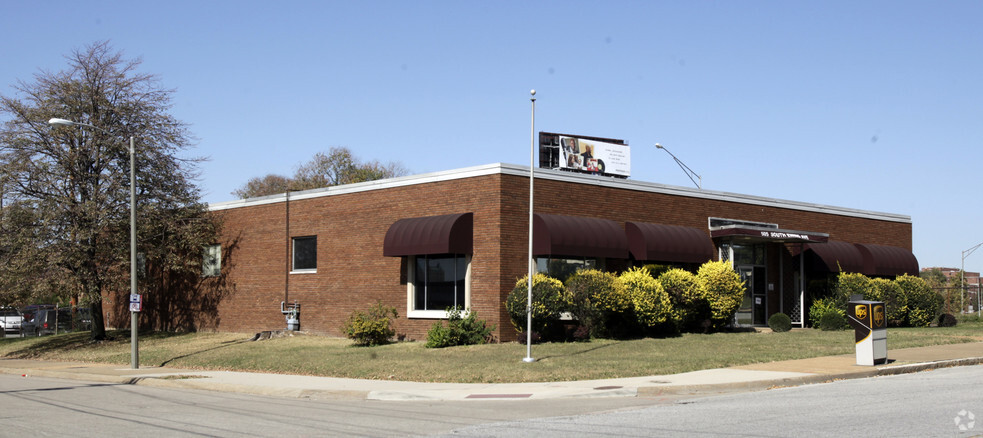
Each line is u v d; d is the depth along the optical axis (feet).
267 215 108.17
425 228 84.23
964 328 103.71
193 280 118.01
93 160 105.91
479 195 83.35
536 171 84.74
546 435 36.14
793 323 107.45
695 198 100.58
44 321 136.26
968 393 46.78
